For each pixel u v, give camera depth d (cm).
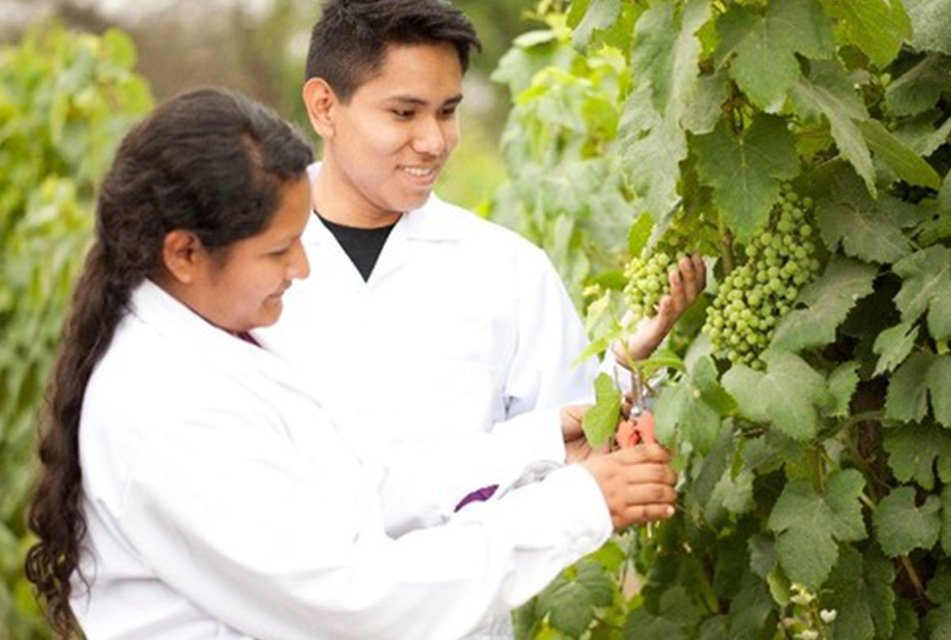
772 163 312
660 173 315
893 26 315
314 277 381
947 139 337
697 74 302
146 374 310
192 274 311
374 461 347
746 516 373
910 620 338
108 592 321
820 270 334
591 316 388
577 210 479
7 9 1600
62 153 711
